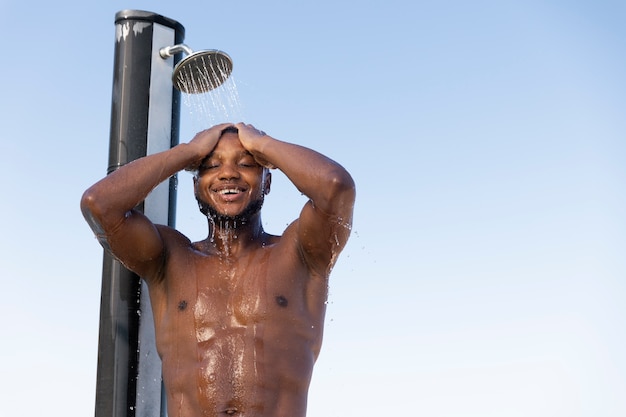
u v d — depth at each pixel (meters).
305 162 5.05
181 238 5.42
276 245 5.36
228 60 5.27
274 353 5.04
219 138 5.34
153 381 5.57
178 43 5.92
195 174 5.42
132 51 5.76
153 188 5.16
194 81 5.45
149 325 5.61
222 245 5.36
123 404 5.47
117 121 5.71
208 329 5.09
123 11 5.79
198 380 4.99
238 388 4.96
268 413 4.95
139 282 5.61
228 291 5.17
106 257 5.62
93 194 4.98
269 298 5.12
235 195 5.27
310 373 5.14
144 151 5.70
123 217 5.04
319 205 5.00
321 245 5.16
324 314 5.30
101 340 5.56
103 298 5.60
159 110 5.78
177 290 5.21
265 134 5.34
